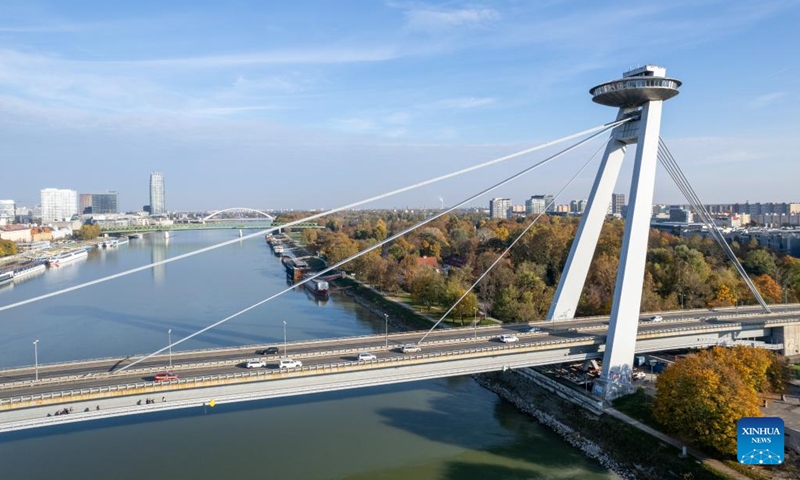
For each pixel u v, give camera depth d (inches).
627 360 3324.3
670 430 2748.5
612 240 6501.0
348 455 2738.7
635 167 3346.5
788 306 4847.4
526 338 3521.2
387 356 3053.6
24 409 2310.5
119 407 2450.8
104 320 5497.1
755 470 2390.5
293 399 3506.4
